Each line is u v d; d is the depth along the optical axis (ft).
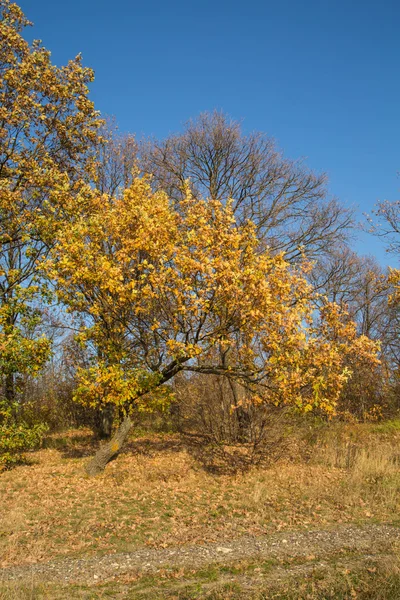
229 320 34.35
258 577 20.68
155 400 38.63
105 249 40.88
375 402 67.41
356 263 75.87
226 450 47.14
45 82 47.55
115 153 64.28
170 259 35.19
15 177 47.50
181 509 31.37
